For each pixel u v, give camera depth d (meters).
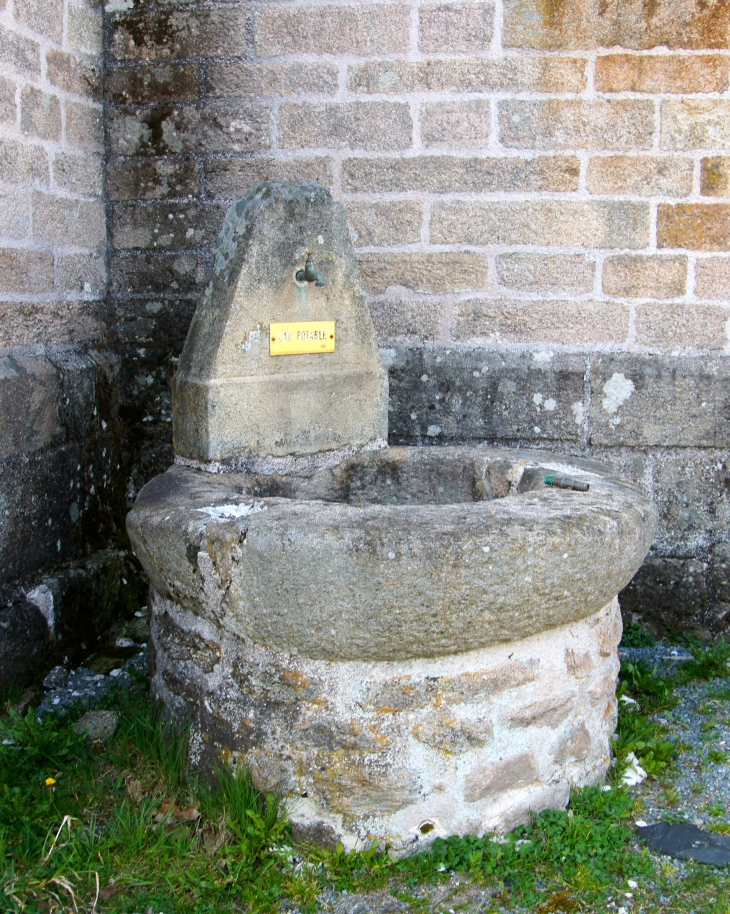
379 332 4.08
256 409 3.19
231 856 2.44
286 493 3.25
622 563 2.58
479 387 4.05
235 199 4.11
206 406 3.08
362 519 2.42
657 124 3.88
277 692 2.51
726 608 4.07
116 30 4.09
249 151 4.07
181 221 4.16
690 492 4.04
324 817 2.50
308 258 3.22
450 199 3.98
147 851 2.46
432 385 4.06
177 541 2.55
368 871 2.44
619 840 2.59
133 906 2.30
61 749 2.90
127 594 4.18
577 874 2.44
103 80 4.12
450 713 2.48
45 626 3.55
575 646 2.68
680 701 3.49
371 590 2.33
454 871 2.46
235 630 2.54
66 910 2.29
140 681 3.48
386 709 2.45
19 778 2.78
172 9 4.03
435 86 3.93
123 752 2.93
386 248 4.04
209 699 2.66
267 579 2.39
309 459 3.35
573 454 4.06
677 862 2.54
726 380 3.96
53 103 3.71
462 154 3.96
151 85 4.09
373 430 3.52
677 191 3.91
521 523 2.41
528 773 2.60
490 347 4.07
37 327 3.63
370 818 2.48
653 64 3.84
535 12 3.84
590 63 3.86
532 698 2.58
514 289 4.02
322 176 4.04
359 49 3.94
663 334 3.99
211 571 2.48
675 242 3.94
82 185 3.98
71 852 2.47
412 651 2.41
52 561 3.68
